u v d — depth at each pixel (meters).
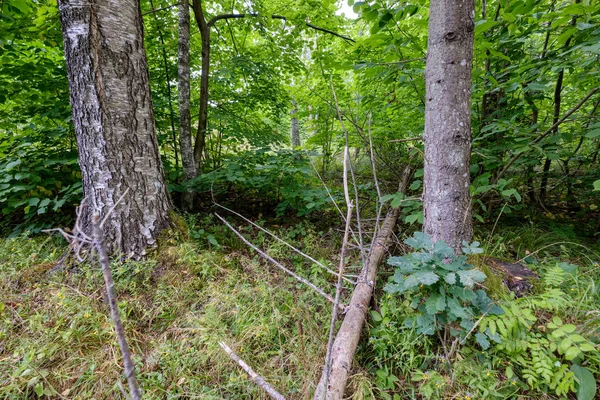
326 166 5.77
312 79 6.05
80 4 2.12
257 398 1.52
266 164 3.84
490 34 3.02
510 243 2.97
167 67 4.50
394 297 2.03
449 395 1.49
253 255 2.92
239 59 4.39
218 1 4.70
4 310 1.97
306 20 4.91
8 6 2.95
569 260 2.60
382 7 2.48
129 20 2.35
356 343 1.62
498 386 1.49
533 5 2.17
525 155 2.69
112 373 1.61
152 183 2.59
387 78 3.15
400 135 4.10
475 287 1.92
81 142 2.35
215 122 4.92
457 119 1.84
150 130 2.58
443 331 1.78
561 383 1.36
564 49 2.54
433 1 1.83
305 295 2.21
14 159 3.14
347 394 1.54
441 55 1.81
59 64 3.56
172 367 1.66
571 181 3.56
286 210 4.25
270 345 1.84
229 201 4.51
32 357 1.61
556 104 3.45
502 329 1.53
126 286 2.17
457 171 1.88
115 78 2.31
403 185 3.98
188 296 2.19
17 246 2.70
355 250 2.90
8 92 3.39
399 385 1.59
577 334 1.47
